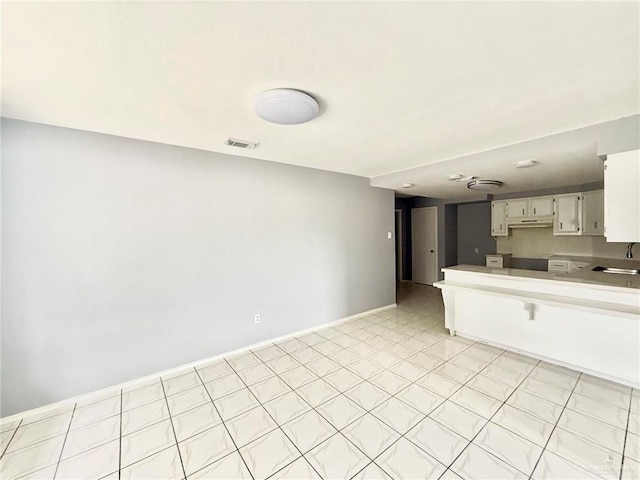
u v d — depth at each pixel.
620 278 2.78
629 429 1.86
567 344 2.69
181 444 1.84
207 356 2.94
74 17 1.10
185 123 2.18
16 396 2.08
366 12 1.10
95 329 2.36
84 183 2.29
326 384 2.49
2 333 2.03
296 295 3.63
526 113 2.05
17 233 2.06
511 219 5.44
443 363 2.84
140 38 1.23
